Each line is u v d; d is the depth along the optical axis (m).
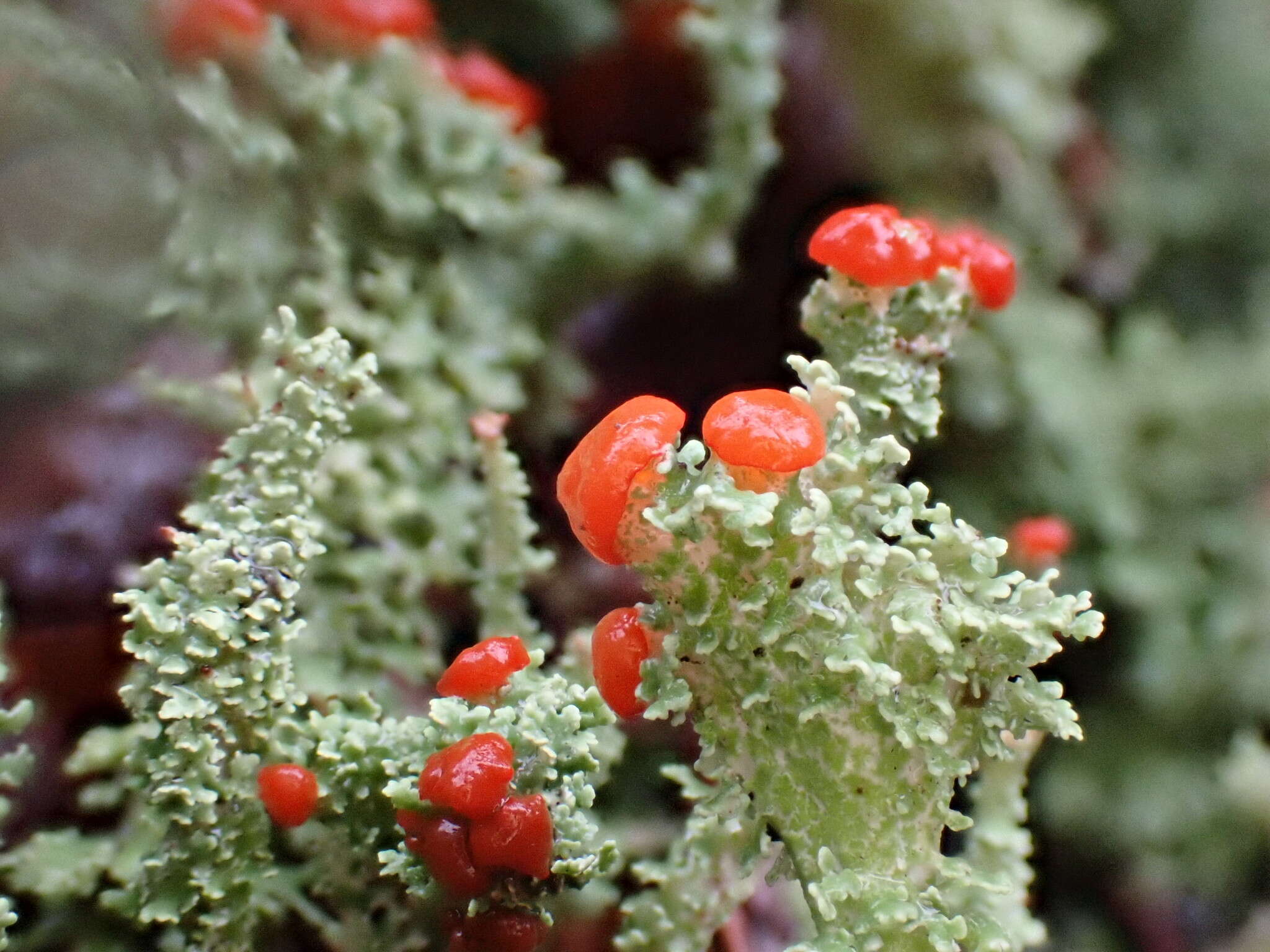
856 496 0.06
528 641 0.07
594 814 0.08
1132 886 0.09
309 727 0.07
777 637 0.06
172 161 0.08
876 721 0.07
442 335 0.08
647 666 0.07
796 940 0.08
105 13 0.08
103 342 0.08
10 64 0.08
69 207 0.08
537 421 0.09
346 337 0.08
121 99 0.08
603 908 0.07
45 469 0.08
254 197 0.08
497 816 0.07
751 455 0.06
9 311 0.08
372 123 0.08
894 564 0.06
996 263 0.07
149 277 0.08
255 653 0.07
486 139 0.08
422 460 0.08
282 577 0.07
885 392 0.07
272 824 0.07
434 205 0.08
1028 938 0.07
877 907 0.06
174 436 0.08
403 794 0.07
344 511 0.08
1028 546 0.08
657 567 0.06
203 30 0.08
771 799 0.07
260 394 0.07
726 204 0.09
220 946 0.07
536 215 0.09
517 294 0.09
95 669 0.08
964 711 0.07
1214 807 0.09
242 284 0.08
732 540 0.06
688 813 0.08
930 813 0.07
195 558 0.07
